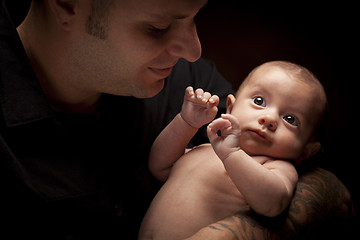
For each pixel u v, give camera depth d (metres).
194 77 1.62
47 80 1.22
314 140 1.32
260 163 1.21
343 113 3.40
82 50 1.11
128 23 1.03
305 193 1.22
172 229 1.13
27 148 1.18
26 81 1.16
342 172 3.02
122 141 1.43
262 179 1.07
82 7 1.05
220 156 1.10
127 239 1.36
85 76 1.17
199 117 1.25
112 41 1.07
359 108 3.41
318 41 3.77
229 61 3.61
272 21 3.92
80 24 1.07
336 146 3.20
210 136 1.11
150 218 1.18
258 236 1.05
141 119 1.46
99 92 1.29
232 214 1.12
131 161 1.48
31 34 1.19
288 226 1.12
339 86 3.52
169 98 1.55
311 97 1.25
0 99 1.15
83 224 1.25
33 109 1.16
